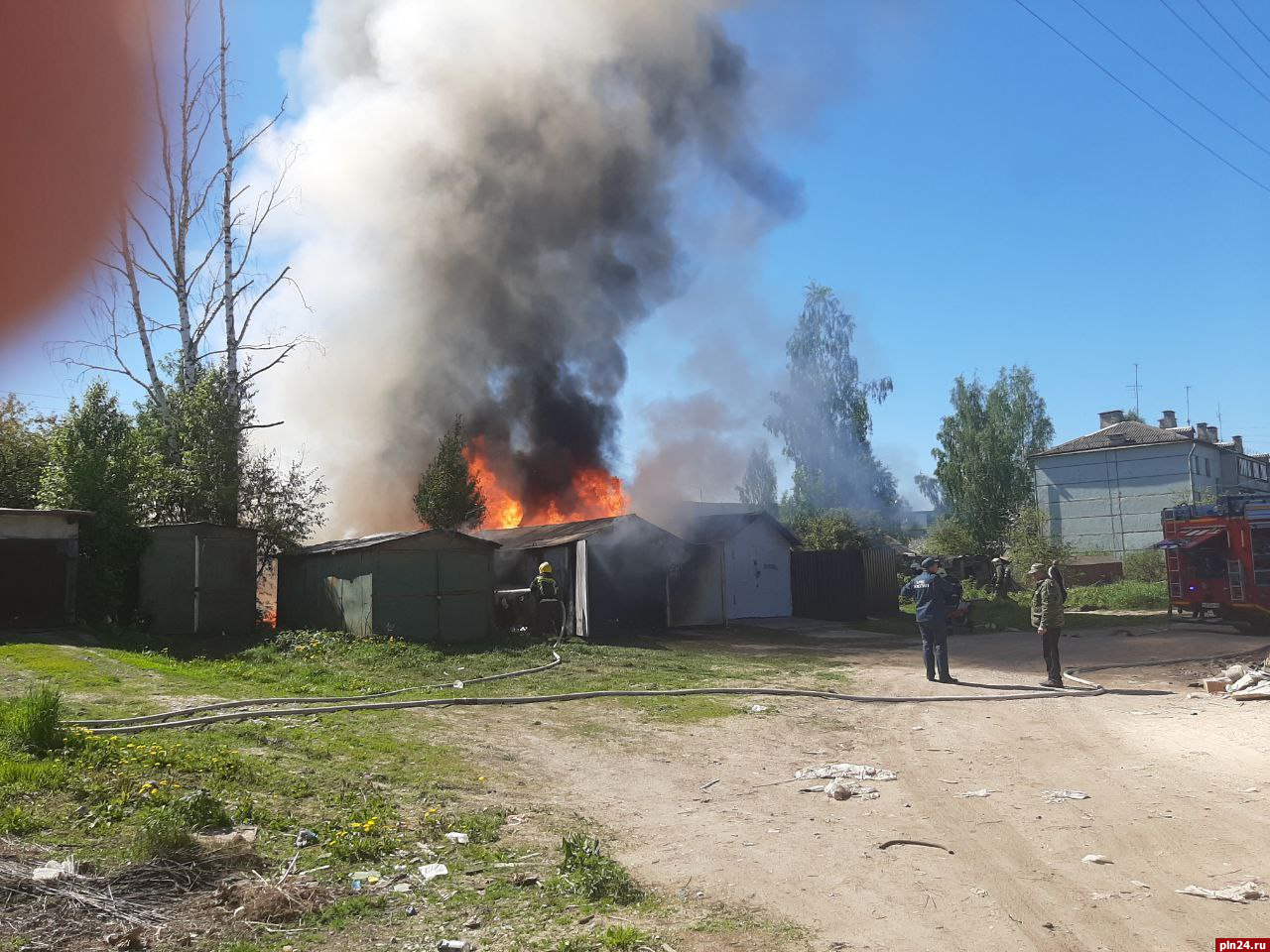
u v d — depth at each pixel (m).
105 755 6.82
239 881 4.97
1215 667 15.09
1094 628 23.11
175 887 4.83
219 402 20.55
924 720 10.82
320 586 18.86
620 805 7.14
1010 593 35.78
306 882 5.00
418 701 11.30
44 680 11.15
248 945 4.24
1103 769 8.13
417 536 17.47
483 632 18.19
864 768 8.22
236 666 13.88
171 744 7.86
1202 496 43.88
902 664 16.52
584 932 4.52
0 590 15.38
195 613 17.55
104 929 4.27
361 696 11.81
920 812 6.83
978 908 4.86
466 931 4.52
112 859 5.06
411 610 17.33
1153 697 12.18
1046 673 14.80
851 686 13.55
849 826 6.49
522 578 23.45
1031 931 4.54
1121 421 56.44
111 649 14.41
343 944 4.33
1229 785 7.40
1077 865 5.56
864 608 26.94
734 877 5.41
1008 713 11.20
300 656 15.34
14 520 15.59
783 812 6.89
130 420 19.70
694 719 10.84
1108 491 52.50
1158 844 5.92
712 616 24.81
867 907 4.89
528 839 6.12
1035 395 57.69
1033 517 41.75
